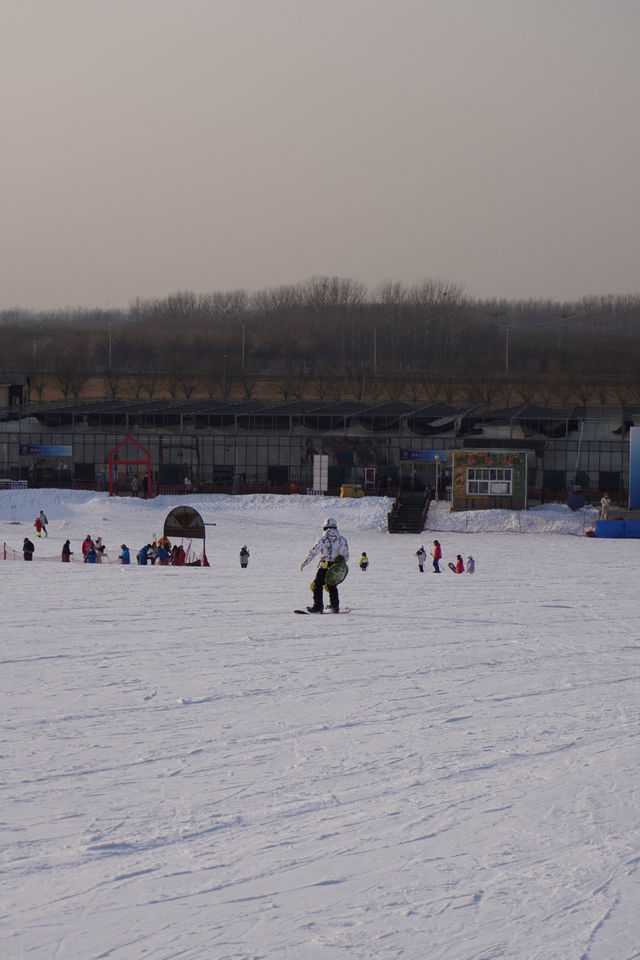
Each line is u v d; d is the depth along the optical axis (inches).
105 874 356.8
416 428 4234.7
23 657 785.6
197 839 393.7
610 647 913.5
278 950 300.2
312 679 722.2
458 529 3491.6
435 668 778.8
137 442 4362.7
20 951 296.8
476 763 507.8
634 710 635.5
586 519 3548.2
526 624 1080.8
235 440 4365.2
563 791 462.6
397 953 299.4
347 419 4296.3
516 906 334.6
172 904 332.5
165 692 665.0
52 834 395.5
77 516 3467.0
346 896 341.4
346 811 430.9
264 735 558.3
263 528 3361.2
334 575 1113.4
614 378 7313.0
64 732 553.3
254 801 442.3
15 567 1649.9
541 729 581.6
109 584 1389.0
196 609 1125.7
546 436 4158.5
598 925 320.5
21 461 4421.8
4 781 462.9
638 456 3631.9
